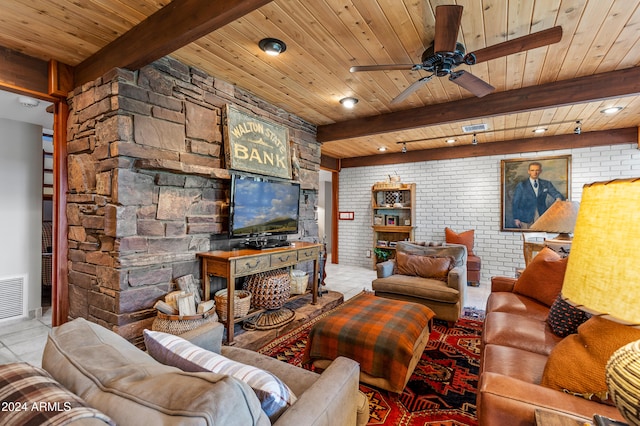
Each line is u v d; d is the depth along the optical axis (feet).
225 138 9.66
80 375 2.50
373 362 6.23
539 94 9.62
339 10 6.21
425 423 5.60
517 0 5.83
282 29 6.86
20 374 2.27
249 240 10.68
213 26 5.63
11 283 10.60
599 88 8.82
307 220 14.01
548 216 11.21
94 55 7.80
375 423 5.60
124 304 7.18
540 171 16.17
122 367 2.60
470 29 6.75
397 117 12.35
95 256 7.73
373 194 20.77
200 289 8.93
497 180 17.35
